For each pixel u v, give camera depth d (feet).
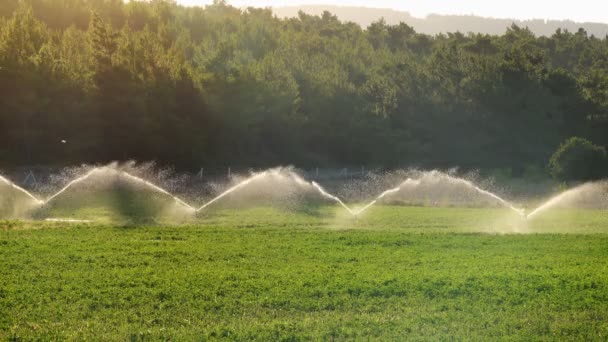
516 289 79.56
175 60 267.18
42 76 223.51
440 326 66.33
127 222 133.28
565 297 76.79
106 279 81.10
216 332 63.46
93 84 233.55
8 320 65.87
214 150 259.39
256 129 269.23
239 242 110.11
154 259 94.79
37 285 77.97
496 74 300.81
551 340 62.69
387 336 63.21
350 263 94.12
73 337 61.52
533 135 294.25
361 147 295.28
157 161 236.43
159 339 61.62
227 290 77.61
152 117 234.79
